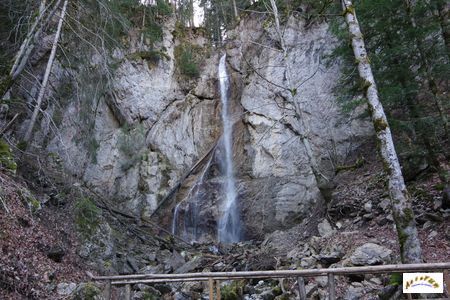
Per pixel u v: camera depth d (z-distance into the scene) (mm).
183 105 19766
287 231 12586
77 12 12484
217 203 16297
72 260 8484
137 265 10938
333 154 15008
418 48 9984
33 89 12758
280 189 15023
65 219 9727
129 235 13164
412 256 6145
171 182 17641
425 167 10328
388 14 10734
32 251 7258
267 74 17875
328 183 11734
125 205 16078
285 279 7984
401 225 6355
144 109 18344
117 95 17500
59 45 11586
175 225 16391
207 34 23234
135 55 18844
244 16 21062
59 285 6750
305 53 17203
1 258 6184
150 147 18047
